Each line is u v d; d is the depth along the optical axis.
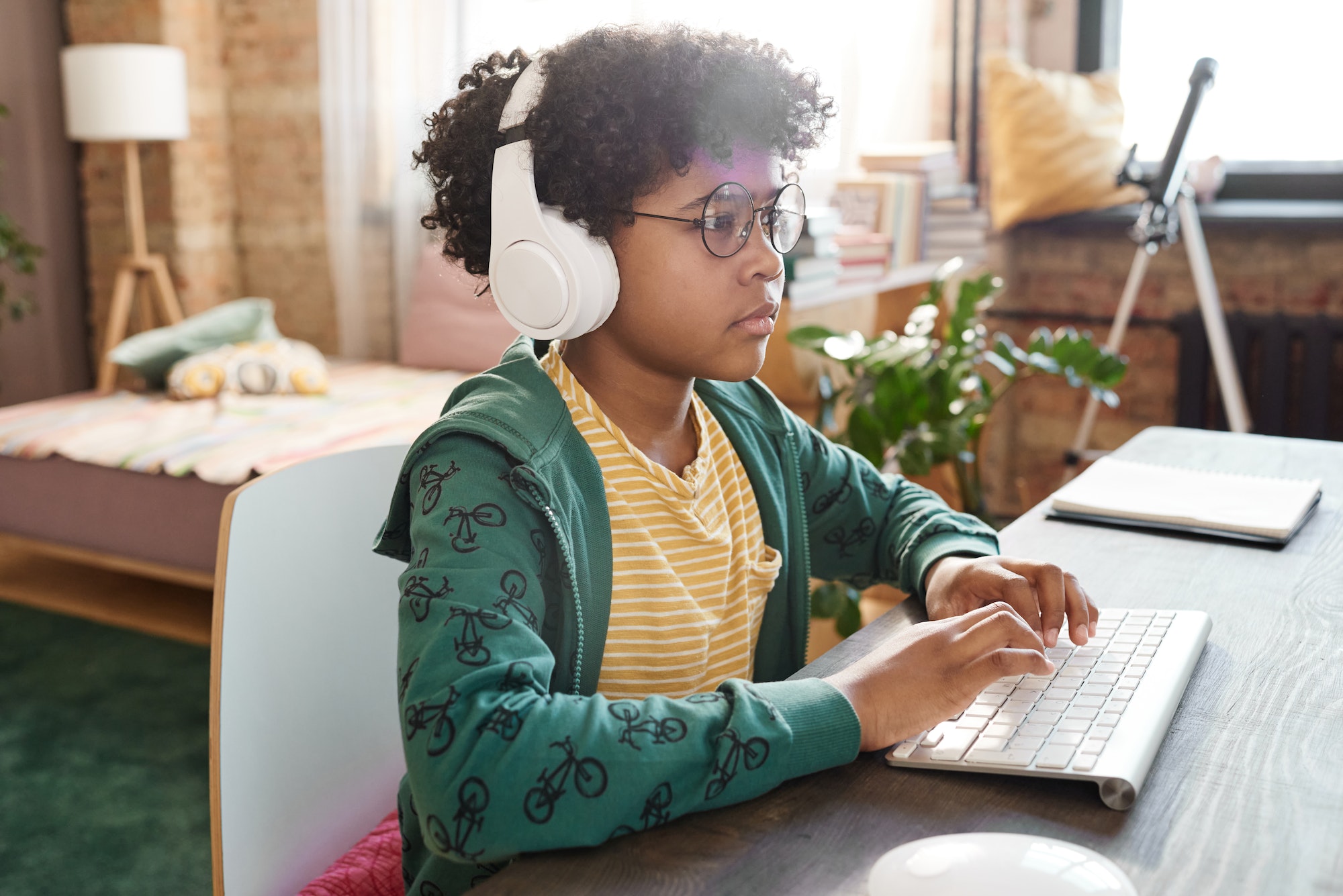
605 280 0.78
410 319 3.57
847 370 2.28
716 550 0.88
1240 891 0.56
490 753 0.62
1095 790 0.66
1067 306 3.25
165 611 2.82
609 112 0.75
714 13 2.98
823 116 0.85
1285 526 1.13
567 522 0.79
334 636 1.01
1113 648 0.83
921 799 0.66
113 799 1.95
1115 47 3.23
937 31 3.24
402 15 3.51
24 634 2.70
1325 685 0.80
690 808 0.63
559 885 0.58
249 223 4.07
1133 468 1.36
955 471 2.37
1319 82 2.96
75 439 2.59
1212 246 3.03
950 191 3.13
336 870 0.97
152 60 3.53
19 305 3.74
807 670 0.84
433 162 0.88
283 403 2.97
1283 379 2.95
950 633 0.74
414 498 0.77
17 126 3.93
